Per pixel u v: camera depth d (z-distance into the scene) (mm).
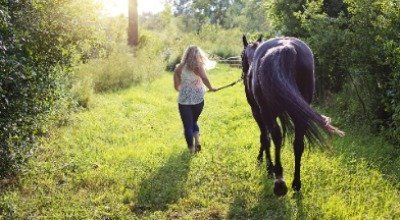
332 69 8789
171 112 10180
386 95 6988
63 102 8258
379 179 5312
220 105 10992
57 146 7059
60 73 7594
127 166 6211
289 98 4117
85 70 13234
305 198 4945
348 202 4844
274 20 12484
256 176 5688
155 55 20781
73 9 7125
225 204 5012
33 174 5828
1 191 5297
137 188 5438
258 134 7773
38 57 6648
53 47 6891
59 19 6863
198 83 6609
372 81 7293
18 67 5219
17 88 5227
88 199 5109
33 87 5777
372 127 7355
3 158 5238
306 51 4746
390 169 5750
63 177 5789
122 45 19500
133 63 16078
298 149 4723
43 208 4902
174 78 6699
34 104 5891
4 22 4887
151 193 5258
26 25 6047
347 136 7117
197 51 6559
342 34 8070
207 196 5211
